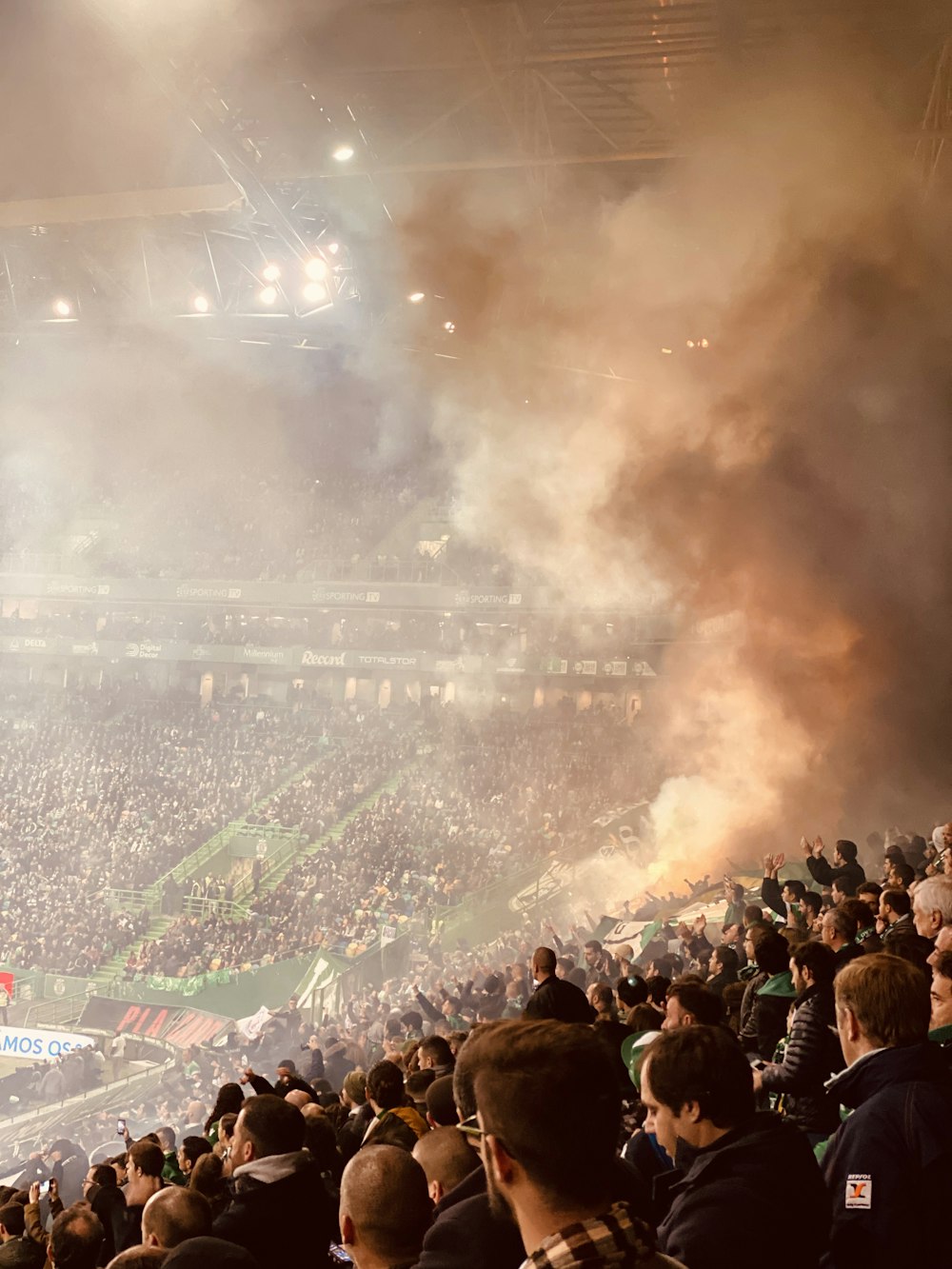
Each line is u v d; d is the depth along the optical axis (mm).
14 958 33469
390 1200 3049
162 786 45719
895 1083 3205
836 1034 4777
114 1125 23031
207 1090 22750
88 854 40531
